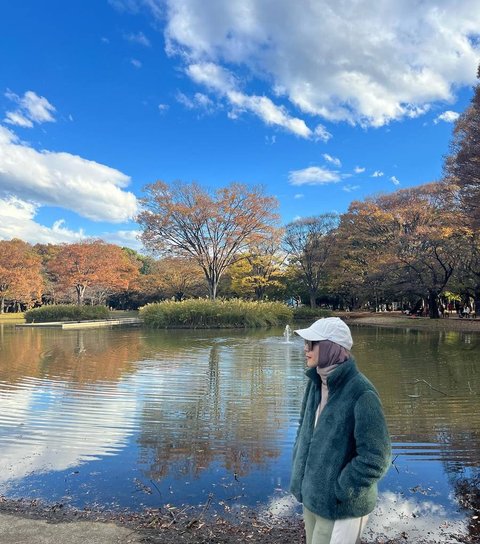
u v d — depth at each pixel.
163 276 48.81
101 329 26.28
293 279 45.62
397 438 5.37
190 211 31.59
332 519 1.81
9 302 53.31
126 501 3.74
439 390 7.99
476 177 19.67
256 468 4.46
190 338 19.41
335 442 1.84
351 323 30.55
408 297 35.84
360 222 35.34
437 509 3.61
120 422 6.12
